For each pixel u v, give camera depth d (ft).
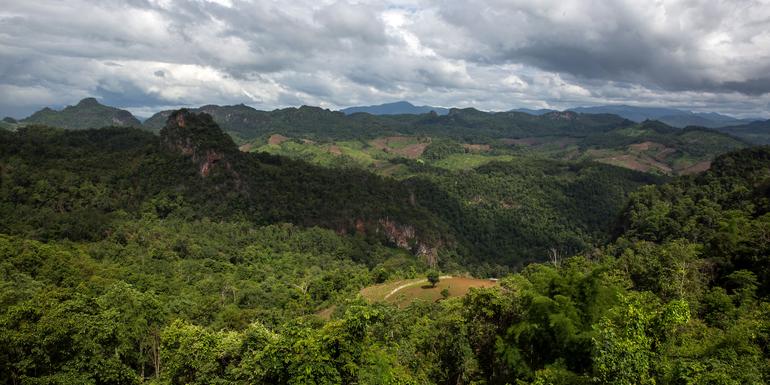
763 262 145.38
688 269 149.48
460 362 105.19
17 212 294.87
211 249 325.01
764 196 255.50
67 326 88.84
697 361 59.77
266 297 259.60
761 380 58.49
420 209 527.81
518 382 78.07
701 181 357.41
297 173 483.51
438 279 279.28
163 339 100.99
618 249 293.23
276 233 390.63
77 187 346.74
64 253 236.84
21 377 82.07
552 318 84.02
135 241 304.71
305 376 65.67
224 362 90.99
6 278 193.16
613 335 55.21
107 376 91.71
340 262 369.30
